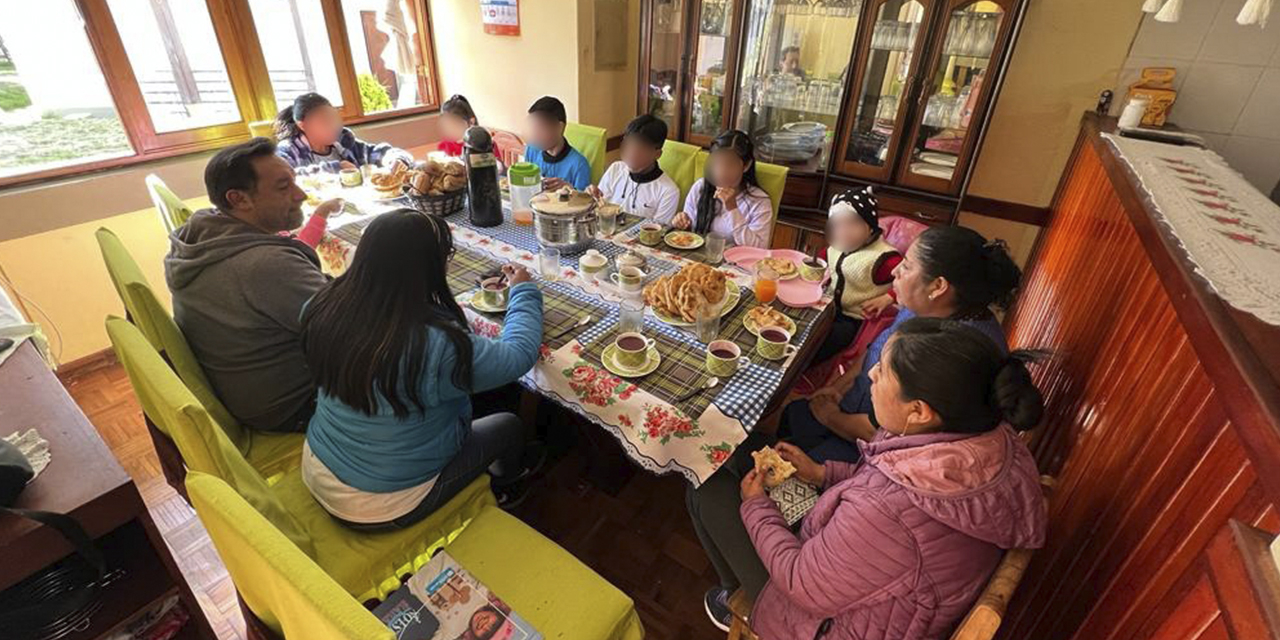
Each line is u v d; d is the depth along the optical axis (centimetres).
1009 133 256
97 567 97
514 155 317
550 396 124
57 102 210
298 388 134
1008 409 81
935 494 80
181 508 171
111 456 99
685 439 107
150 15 225
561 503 176
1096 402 115
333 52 292
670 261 170
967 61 239
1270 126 216
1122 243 134
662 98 325
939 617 84
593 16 308
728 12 282
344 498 108
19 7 194
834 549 87
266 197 136
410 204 203
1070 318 158
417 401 99
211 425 85
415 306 95
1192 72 219
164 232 244
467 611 94
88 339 232
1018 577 76
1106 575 85
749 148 200
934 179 259
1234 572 49
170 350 122
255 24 256
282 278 125
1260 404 55
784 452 122
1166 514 74
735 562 113
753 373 121
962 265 119
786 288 156
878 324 175
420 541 118
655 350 126
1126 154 171
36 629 98
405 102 347
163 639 113
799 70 288
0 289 144
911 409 89
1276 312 75
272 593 68
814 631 95
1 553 83
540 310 129
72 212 215
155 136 237
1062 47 235
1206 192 136
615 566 157
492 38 333
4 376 113
